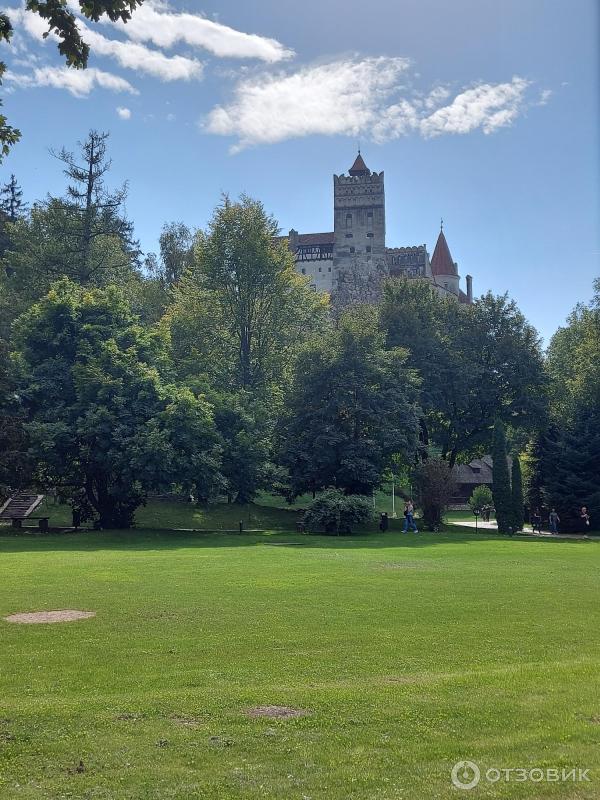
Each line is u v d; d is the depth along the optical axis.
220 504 55.69
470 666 11.84
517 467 50.94
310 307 65.69
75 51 11.02
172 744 8.34
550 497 56.41
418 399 54.38
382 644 13.38
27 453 41.19
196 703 9.70
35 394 43.78
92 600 17.78
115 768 7.74
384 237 157.38
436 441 62.91
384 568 25.02
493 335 60.97
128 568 24.19
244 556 29.16
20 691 10.58
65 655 12.60
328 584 20.69
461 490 93.50
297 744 8.30
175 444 42.06
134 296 69.00
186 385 50.12
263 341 62.28
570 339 84.31
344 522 44.22
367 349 50.44
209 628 14.70
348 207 158.62
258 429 51.12
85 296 46.94
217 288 61.16
